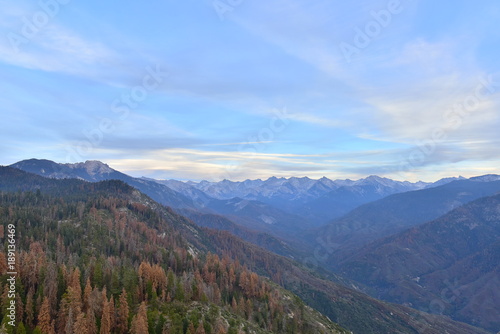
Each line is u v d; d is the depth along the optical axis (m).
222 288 157.50
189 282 133.00
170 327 96.75
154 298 112.75
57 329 92.38
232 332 105.06
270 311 148.00
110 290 113.12
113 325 96.25
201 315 111.12
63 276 107.56
